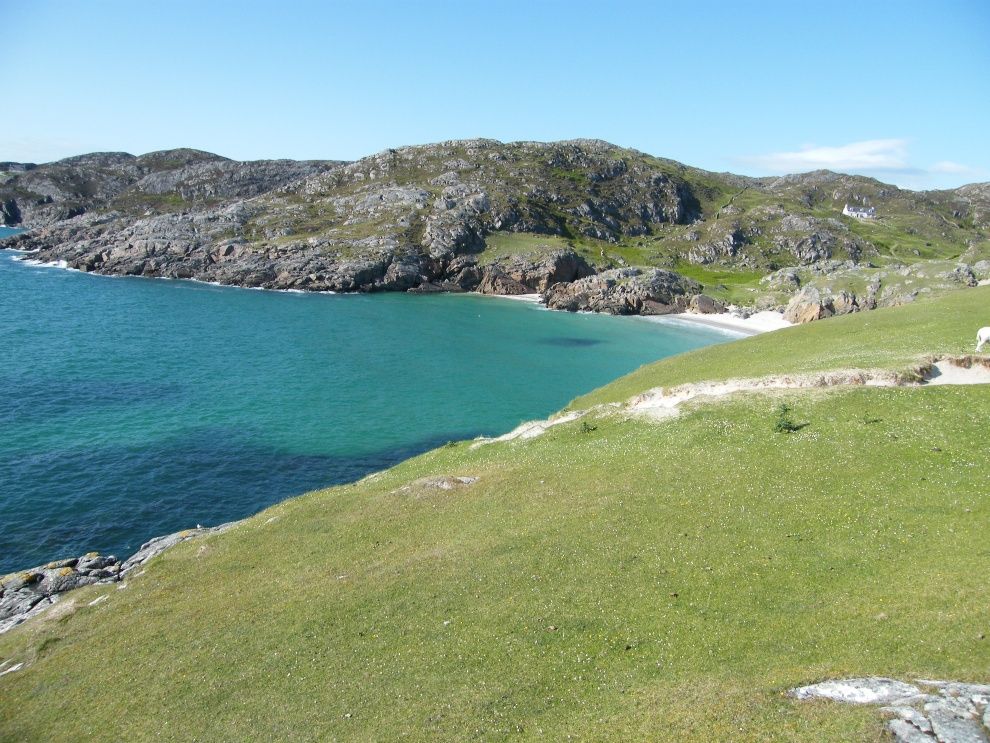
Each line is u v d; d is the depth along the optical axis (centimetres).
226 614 2966
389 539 3497
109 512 5462
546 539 3077
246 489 6047
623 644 2242
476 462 4581
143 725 2294
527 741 1839
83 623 3228
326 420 8088
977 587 2123
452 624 2527
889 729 1473
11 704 2642
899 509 2811
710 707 1753
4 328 12175
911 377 4281
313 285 19188
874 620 2081
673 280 19438
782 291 18900
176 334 12644
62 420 7550
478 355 12275
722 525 2934
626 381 6275
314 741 2031
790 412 3991
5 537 4988
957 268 15338
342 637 2586
